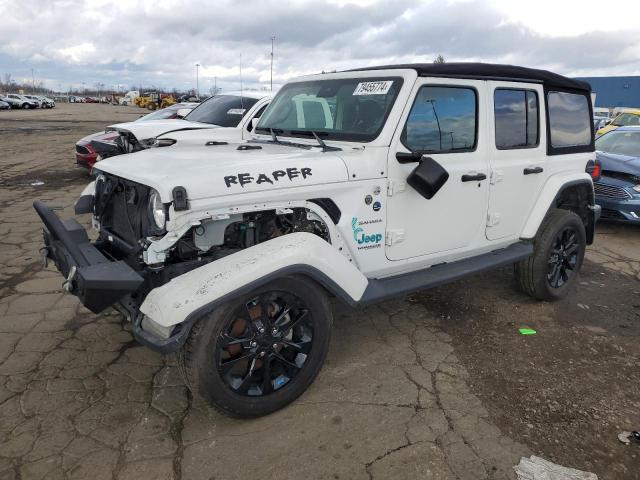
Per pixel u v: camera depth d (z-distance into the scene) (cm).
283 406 299
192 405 304
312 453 266
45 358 351
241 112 759
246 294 268
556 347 385
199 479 248
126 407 301
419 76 341
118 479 246
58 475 248
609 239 695
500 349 379
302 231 317
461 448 271
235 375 288
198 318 260
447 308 450
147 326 268
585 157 486
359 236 329
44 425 282
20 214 743
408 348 377
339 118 364
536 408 308
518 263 454
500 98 398
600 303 471
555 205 459
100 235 348
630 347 387
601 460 266
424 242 365
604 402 315
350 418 295
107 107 6369
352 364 353
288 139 388
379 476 251
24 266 525
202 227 286
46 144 1750
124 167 309
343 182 314
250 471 253
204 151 345
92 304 261
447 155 364
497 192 402
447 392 322
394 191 336
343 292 301
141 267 292
